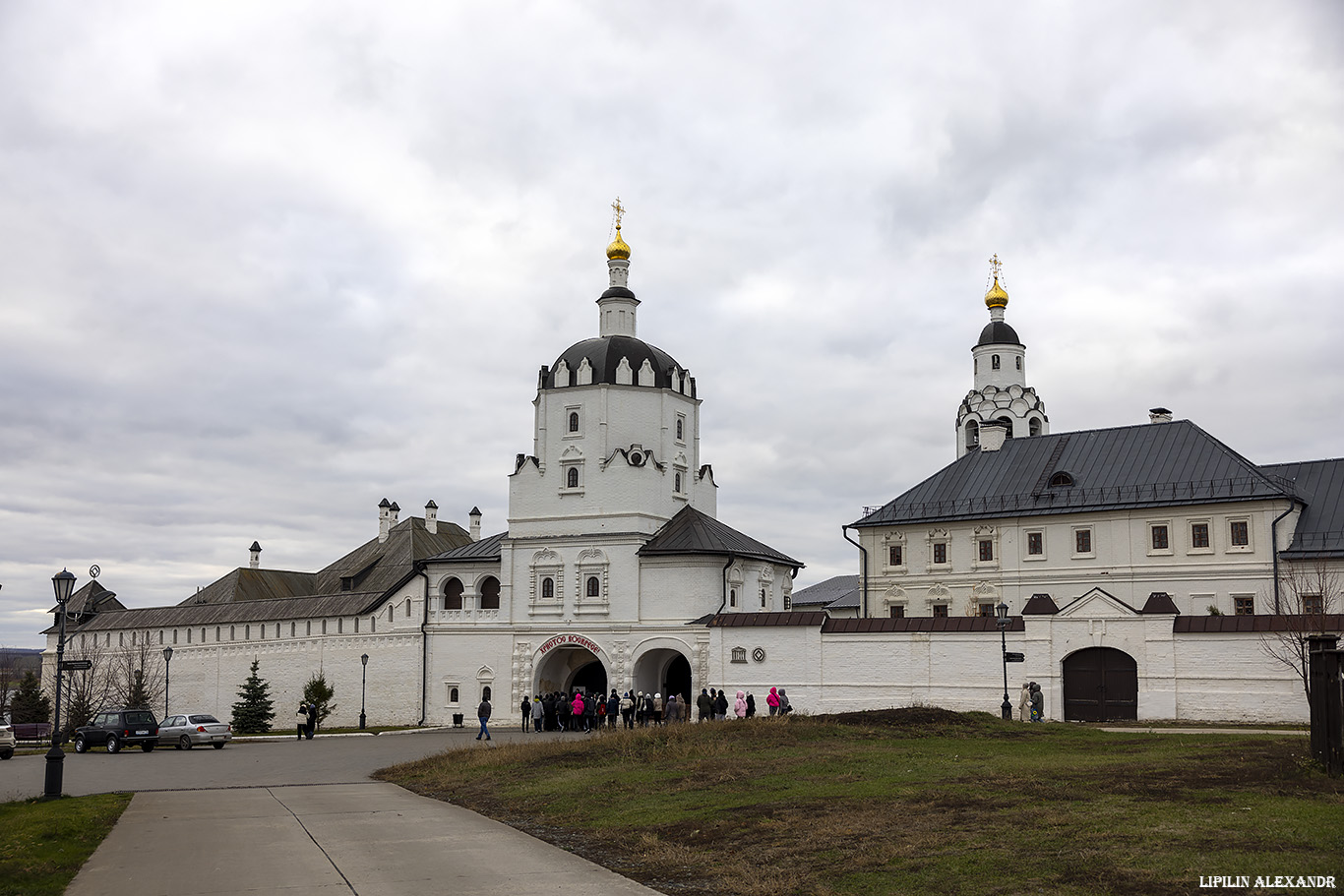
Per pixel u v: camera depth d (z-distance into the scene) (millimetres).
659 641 67188
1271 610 57531
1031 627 51438
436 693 76312
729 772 27547
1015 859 16188
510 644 73000
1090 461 66062
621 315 77062
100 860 19312
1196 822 17188
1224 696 46562
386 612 81312
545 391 74062
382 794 29344
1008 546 65438
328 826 22906
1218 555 59375
